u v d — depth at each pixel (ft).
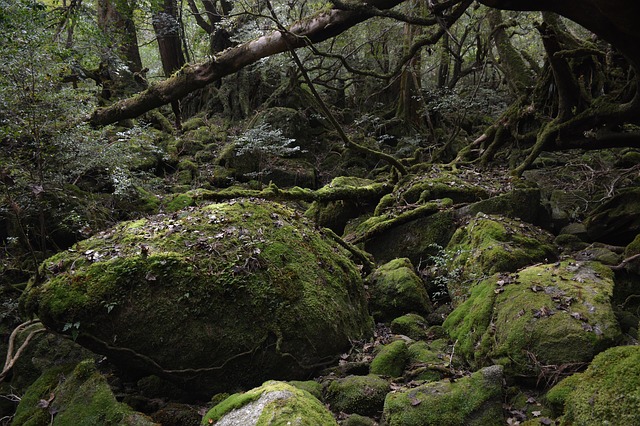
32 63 21.86
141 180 30.71
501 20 42.32
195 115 45.50
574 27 45.65
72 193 25.41
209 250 14.17
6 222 23.67
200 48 51.96
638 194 22.25
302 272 15.34
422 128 44.19
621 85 26.76
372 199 28.94
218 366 13.66
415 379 13.84
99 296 12.76
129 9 43.39
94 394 12.24
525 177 30.40
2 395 16.33
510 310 14.10
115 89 41.68
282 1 40.06
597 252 18.65
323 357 14.99
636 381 9.62
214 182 34.45
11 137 22.66
